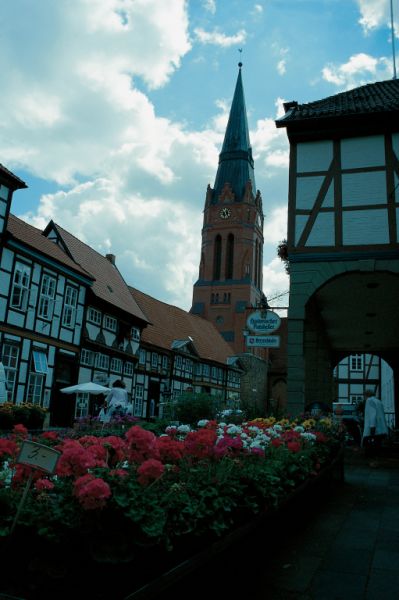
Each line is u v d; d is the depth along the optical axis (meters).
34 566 2.62
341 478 9.32
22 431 4.74
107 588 2.70
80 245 33.00
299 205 13.24
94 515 2.76
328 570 4.53
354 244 12.80
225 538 3.61
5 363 22.23
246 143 91.19
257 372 63.34
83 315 28.11
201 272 87.50
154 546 2.95
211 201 89.44
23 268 23.38
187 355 44.72
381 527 6.07
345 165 13.21
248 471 4.44
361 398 39.25
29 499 2.98
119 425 13.99
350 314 18.62
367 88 16.44
